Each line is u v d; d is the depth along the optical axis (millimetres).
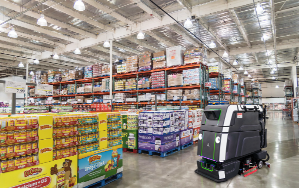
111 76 9258
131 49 13141
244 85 16812
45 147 2391
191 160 4469
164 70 8484
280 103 30734
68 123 2641
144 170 3818
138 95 9938
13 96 2912
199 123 6680
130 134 5301
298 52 13805
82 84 11180
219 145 3254
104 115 3234
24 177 2186
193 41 11148
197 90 7617
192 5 7688
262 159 4176
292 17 8477
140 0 6910
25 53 13609
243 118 3605
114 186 3092
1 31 9281
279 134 8148
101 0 7293
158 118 4789
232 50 13086
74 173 2721
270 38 11086
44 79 12516
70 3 7496
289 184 3121
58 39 11164
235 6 6922
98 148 3105
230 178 3373
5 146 2070
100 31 10062
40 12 7992
